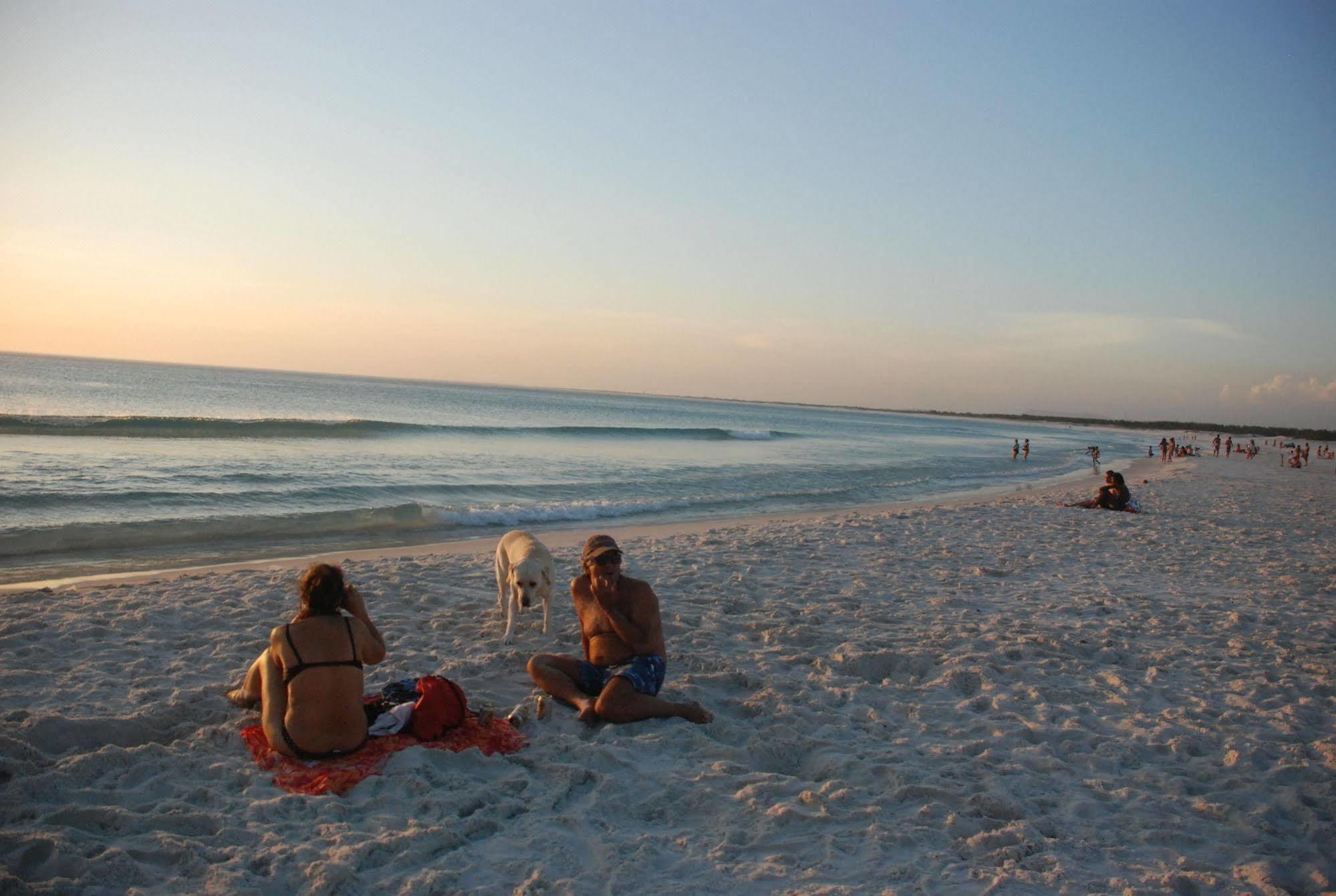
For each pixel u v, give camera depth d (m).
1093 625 7.46
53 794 3.55
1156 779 4.25
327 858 3.13
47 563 9.34
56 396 43.53
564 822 3.59
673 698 5.20
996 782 4.15
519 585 6.20
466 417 52.59
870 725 4.93
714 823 3.66
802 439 54.94
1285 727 5.03
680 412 112.12
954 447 58.19
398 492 16.64
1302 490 26.53
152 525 11.20
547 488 18.86
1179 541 13.09
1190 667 6.27
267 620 6.59
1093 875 3.30
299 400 59.03
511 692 5.26
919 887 3.15
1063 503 18.55
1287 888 3.27
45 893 2.84
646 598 5.03
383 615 6.89
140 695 4.80
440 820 3.53
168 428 25.34
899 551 11.32
